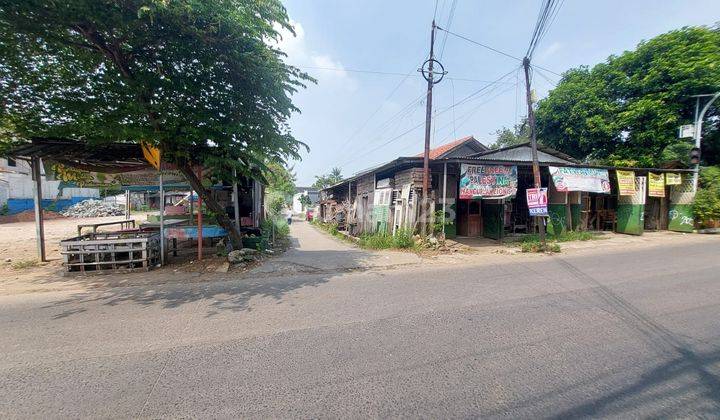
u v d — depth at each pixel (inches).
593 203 564.1
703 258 302.8
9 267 300.5
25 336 142.6
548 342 130.3
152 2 185.5
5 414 88.4
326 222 920.3
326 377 105.8
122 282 238.8
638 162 578.6
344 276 254.1
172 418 86.0
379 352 123.3
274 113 285.0
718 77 499.8
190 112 251.8
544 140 719.1
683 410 87.3
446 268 280.4
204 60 234.1
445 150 721.6
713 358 115.9
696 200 527.5
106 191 458.6
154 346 130.9
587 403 90.7
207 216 423.2
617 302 178.4
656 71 549.6
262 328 148.4
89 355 123.7
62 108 245.9
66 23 201.9
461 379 103.8
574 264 287.4
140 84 235.6
